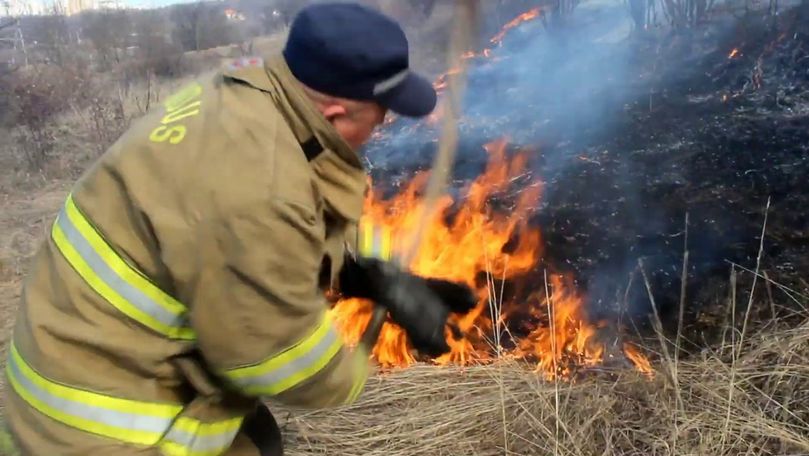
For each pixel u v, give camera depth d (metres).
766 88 5.23
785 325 2.90
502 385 2.71
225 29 16.25
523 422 2.60
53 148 8.74
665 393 2.62
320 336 1.45
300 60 1.41
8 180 7.69
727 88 5.42
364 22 1.41
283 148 1.39
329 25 1.40
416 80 1.50
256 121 1.39
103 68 14.02
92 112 9.73
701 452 2.35
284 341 1.41
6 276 4.95
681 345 2.95
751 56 5.79
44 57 14.66
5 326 4.08
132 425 1.50
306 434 2.67
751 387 2.63
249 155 1.36
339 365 1.53
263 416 1.86
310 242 1.38
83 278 1.46
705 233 3.49
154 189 1.38
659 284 3.26
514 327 3.25
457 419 2.70
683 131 4.68
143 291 1.44
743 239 3.44
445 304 1.80
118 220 1.44
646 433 2.49
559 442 2.47
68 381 1.47
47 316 1.49
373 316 1.71
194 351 1.53
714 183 3.94
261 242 1.33
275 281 1.36
